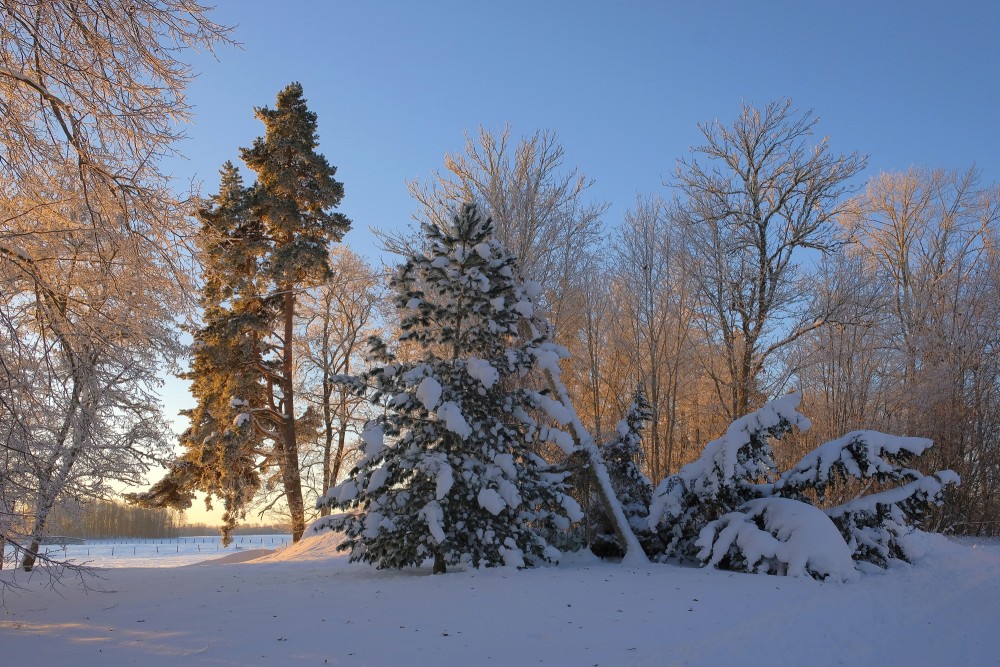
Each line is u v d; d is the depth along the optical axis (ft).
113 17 24.68
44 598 31.86
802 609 27.37
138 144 26.32
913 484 41.45
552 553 40.11
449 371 40.40
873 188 112.88
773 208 89.81
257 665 18.16
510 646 20.62
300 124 85.56
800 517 38.73
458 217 42.04
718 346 89.71
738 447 42.78
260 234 83.35
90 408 28.25
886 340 89.86
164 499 87.30
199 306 31.73
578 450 46.88
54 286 26.96
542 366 43.09
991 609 29.04
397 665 18.39
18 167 25.25
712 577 35.60
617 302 88.48
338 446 102.53
